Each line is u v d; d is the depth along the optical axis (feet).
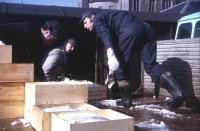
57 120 7.63
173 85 12.69
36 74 16.97
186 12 23.58
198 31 20.04
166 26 22.65
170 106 12.88
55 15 18.86
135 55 19.69
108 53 12.41
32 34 18.22
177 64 15.53
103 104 13.92
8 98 9.73
